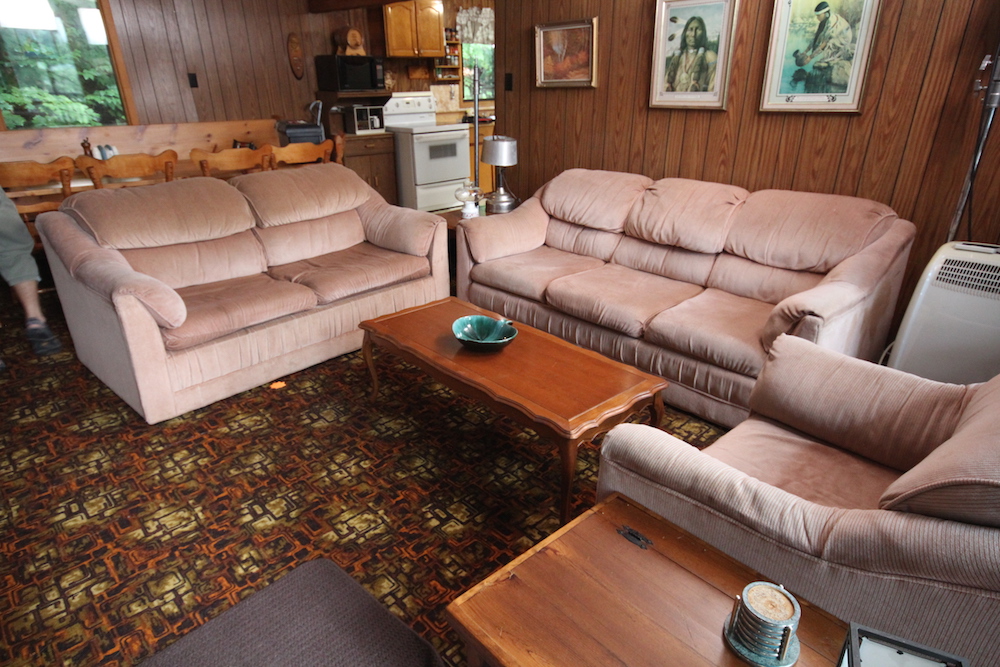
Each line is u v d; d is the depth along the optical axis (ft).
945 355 7.04
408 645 3.67
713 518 3.91
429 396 8.57
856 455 4.97
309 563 4.35
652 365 8.04
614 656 3.06
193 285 9.08
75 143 12.94
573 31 11.05
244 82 17.21
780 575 3.67
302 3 17.66
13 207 8.91
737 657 3.05
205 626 3.78
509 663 3.02
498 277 9.95
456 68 21.42
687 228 9.08
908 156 8.02
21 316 11.36
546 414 5.57
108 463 7.02
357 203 11.19
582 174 11.02
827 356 5.29
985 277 6.66
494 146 11.35
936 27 7.41
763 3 8.75
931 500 3.29
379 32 19.13
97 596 5.19
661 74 10.14
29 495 6.48
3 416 7.98
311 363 9.21
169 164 11.64
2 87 14.07
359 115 18.15
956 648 3.18
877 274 7.11
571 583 3.52
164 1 15.37
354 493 6.53
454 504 6.37
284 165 14.73
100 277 7.29
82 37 14.64
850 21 8.01
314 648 3.63
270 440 7.49
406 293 10.19
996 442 3.26
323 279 9.23
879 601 3.33
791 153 9.07
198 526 6.03
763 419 5.55
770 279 8.32
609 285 9.07
